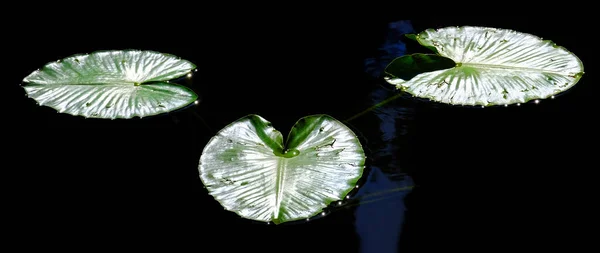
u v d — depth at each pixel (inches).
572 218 113.3
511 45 123.7
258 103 120.8
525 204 113.9
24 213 113.6
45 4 131.2
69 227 113.0
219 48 126.4
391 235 112.6
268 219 112.5
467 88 120.5
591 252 111.7
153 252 111.8
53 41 127.0
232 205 113.2
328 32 127.9
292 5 131.7
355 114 119.6
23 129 118.5
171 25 129.1
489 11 129.6
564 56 122.5
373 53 125.3
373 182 115.1
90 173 115.8
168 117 119.6
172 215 113.4
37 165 116.2
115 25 129.0
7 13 129.7
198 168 115.1
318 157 115.5
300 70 123.9
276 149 116.1
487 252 111.9
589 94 120.2
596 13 128.5
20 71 123.5
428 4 131.0
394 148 117.1
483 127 118.3
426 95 120.3
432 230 112.8
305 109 120.3
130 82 121.6
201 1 132.1
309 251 111.8
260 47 126.4
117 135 118.3
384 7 131.0
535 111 119.3
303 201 113.3
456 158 116.4
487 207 113.9
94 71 122.3
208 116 119.8
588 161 116.0
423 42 124.3
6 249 111.8
